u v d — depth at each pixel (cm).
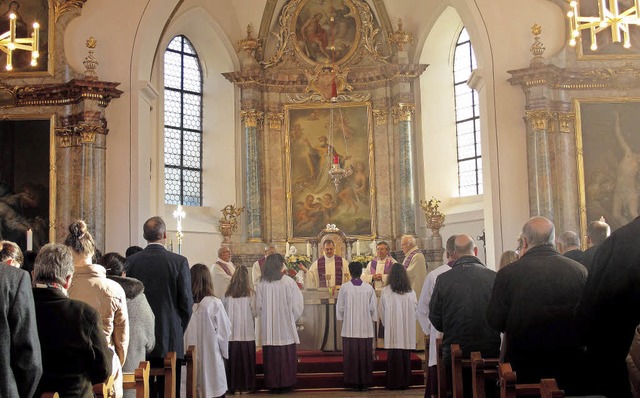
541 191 1479
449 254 823
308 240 2127
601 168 1495
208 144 2220
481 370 657
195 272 1017
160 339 805
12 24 965
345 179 2189
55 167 1503
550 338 575
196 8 2103
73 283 604
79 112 1503
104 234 1495
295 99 2220
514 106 1528
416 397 1159
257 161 2167
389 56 2189
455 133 2217
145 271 814
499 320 598
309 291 1429
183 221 2094
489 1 1561
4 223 1480
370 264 1630
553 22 1547
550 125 1504
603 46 1526
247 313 1211
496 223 1504
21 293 435
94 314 503
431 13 2139
